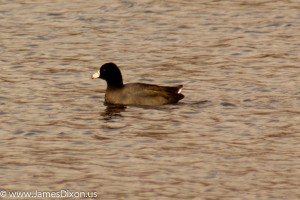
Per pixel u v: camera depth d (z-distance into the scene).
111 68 26.72
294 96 27.05
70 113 25.66
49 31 34.31
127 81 28.95
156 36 33.72
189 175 20.95
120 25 35.06
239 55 31.52
